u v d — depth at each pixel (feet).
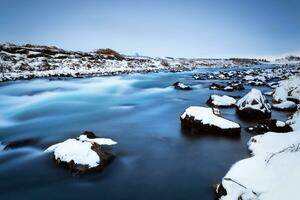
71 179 25.88
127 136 40.45
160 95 85.76
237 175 20.63
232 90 91.09
